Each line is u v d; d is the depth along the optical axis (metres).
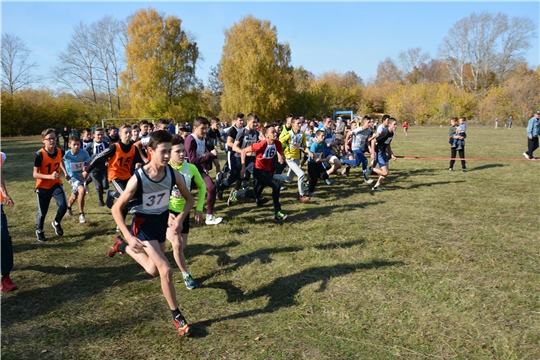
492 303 3.60
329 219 6.48
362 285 3.99
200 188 4.09
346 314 3.44
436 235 5.55
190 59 44.97
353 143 9.97
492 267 4.41
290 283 4.07
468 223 6.16
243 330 3.25
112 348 3.02
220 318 3.44
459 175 11.04
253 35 43.09
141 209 3.39
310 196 8.41
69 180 6.59
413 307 3.55
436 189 9.02
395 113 55.22
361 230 5.82
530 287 3.91
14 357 2.89
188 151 6.07
